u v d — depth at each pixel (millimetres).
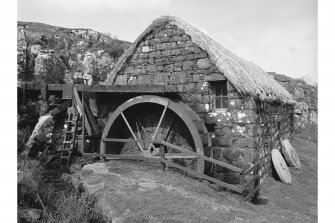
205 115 7473
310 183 8336
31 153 7414
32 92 8422
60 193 5727
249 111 6887
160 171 6730
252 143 6844
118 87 7668
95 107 8500
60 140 7879
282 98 9734
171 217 4516
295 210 6117
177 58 7883
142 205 4875
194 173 6301
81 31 18906
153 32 8203
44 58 15125
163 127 8000
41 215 4758
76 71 15875
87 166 7004
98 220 4836
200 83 7570
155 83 8094
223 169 7074
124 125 8469
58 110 7902
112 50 17391
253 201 6289
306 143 13516
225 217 4680
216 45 8086
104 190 5461
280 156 8555
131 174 6438
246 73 7520
